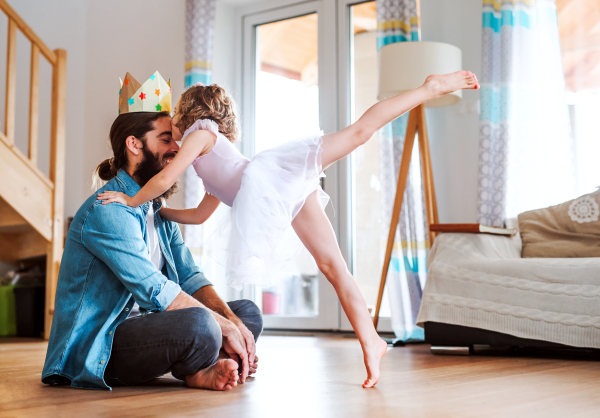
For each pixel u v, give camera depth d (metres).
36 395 1.45
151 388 1.55
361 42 4.11
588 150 3.25
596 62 3.24
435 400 1.34
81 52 5.23
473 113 3.54
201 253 4.16
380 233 3.91
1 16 4.85
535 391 1.48
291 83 4.37
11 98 3.55
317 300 4.12
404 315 3.45
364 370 1.97
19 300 4.19
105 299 1.59
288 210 1.61
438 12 3.70
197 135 1.74
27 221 3.60
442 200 3.60
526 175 3.26
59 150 3.75
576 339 2.32
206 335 1.50
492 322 2.48
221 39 4.55
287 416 1.17
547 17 3.28
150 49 4.80
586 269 2.36
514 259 2.54
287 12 4.40
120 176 1.70
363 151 4.01
